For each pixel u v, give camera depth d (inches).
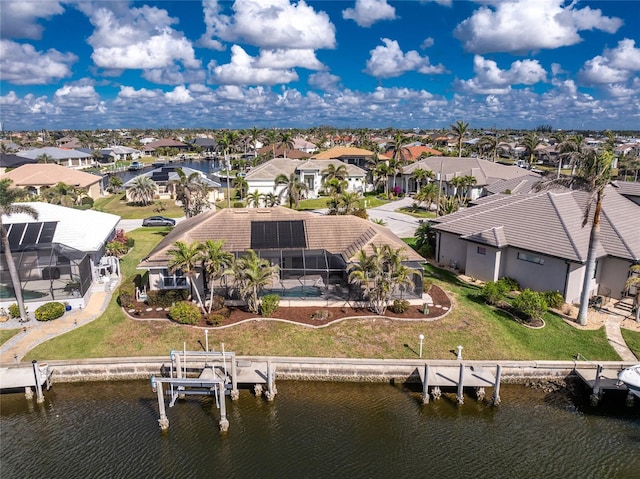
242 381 1037.8
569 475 837.8
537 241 1482.5
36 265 1344.7
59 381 1100.5
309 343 1168.8
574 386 1084.5
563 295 1406.3
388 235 1556.3
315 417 984.9
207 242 1254.9
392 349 1152.2
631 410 1020.5
